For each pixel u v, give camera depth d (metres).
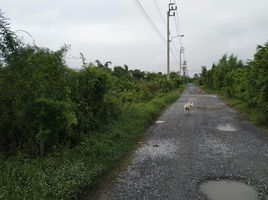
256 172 4.25
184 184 3.86
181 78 42.25
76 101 5.11
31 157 4.10
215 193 3.57
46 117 4.30
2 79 4.05
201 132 7.12
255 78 8.62
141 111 8.57
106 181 4.02
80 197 3.30
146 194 3.58
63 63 4.70
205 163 4.68
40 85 4.24
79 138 4.79
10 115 4.19
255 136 6.63
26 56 4.22
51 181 3.26
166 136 6.74
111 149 4.76
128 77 15.48
